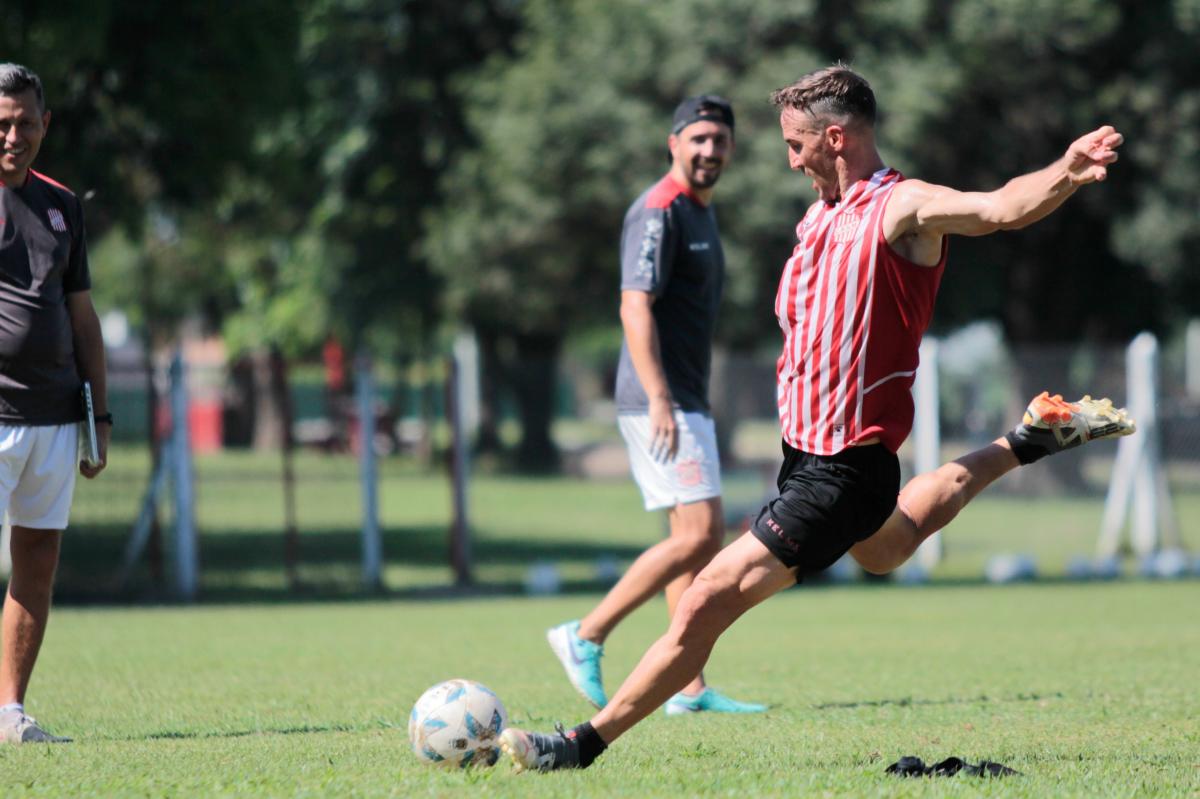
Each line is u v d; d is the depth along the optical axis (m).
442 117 117.38
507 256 107.69
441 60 117.12
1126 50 100.50
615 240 105.25
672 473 23.88
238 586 59.03
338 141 112.38
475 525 89.88
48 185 20.75
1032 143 104.12
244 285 156.75
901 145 91.19
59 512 20.77
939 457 70.06
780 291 16.73
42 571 20.78
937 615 47.03
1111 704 23.84
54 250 20.47
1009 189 14.42
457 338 152.00
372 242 124.56
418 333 134.12
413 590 59.44
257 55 64.69
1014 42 95.44
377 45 114.88
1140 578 66.25
